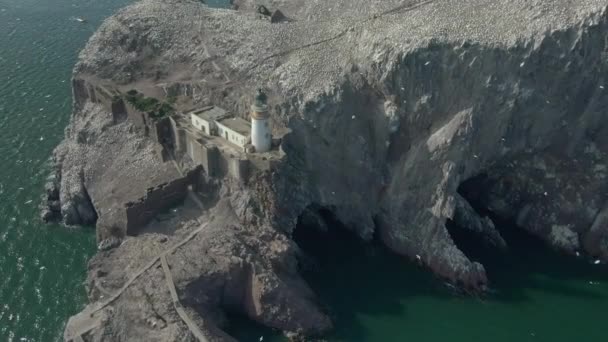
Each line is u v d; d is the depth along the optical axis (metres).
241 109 114.38
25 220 113.31
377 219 114.12
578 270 106.75
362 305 99.12
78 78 130.62
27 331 90.56
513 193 116.88
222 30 129.00
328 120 110.25
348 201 114.00
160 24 133.25
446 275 103.81
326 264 107.50
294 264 101.31
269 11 137.62
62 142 130.00
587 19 101.69
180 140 112.25
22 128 138.50
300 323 92.31
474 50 104.88
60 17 195.12
